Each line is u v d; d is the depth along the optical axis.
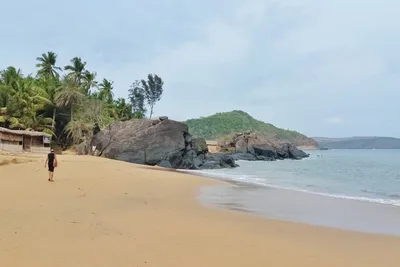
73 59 78.94
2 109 61.25
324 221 13.83
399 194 24.06
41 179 23.20
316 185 29.73
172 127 53.00
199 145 58.41
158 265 7.61
